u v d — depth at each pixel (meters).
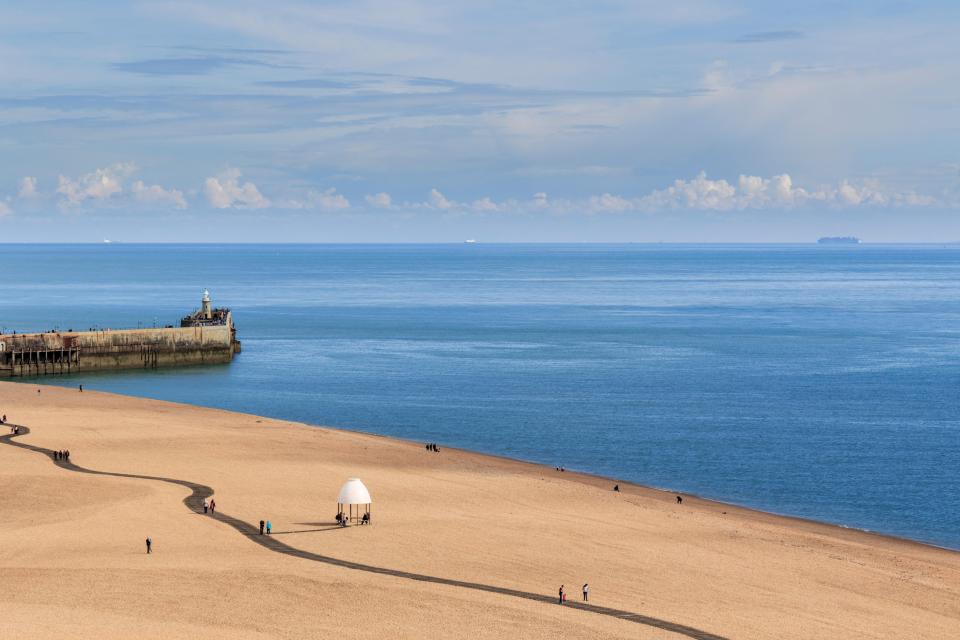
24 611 56.78
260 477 94.06
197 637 53.56
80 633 53.41
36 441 108.75
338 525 77.50
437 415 139.88
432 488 91.94
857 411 141.25
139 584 62.12
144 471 95.25
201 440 111.94
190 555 68.88
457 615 58.25
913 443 120.75
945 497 97.38
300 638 54.16
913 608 63.12
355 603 59.75
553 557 70.75
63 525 76.25
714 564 70.56
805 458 113.25
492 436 126.00
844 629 58.75
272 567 66.06
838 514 91.81
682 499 95.56
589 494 92.44
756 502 95.81
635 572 67.94
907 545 82.06
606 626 57.28
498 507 85.38
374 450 110.56
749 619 59.66
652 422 134.00
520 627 56.72
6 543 71.25
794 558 73.38
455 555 70.50
